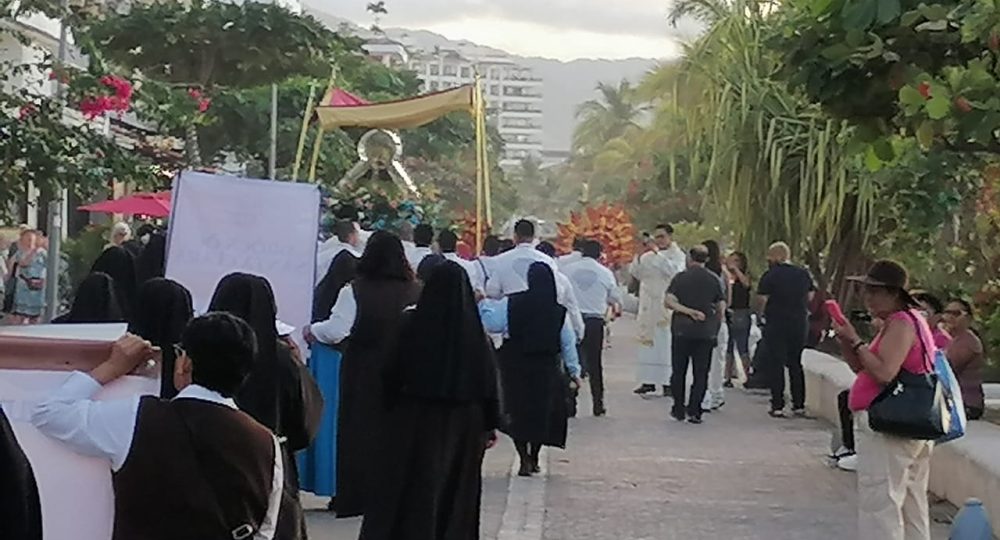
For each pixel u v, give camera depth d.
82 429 4.90
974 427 12.59
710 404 19.33
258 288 6.71
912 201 20.38
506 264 14.54
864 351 8.68
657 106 42.44
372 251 10.59
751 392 21.89
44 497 5.29
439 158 53.00
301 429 6.88
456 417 8.44
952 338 13.01
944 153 14.54
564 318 13.41
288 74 17.73
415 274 11.44
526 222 14.70
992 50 8.75
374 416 10.55
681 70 25.98
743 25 25.28
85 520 5.32
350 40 17.84
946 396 8.69
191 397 5.01
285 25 16.80
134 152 17.44
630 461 14.50
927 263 20.45
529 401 13.29
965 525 8.01
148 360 5.55
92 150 13.69
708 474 13.71
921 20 9.13
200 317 5.14
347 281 11.95
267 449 5.02
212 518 4.85
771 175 24.55
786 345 18.58
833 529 11.13
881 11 8.89
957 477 11.84
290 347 7.04
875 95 9.47
